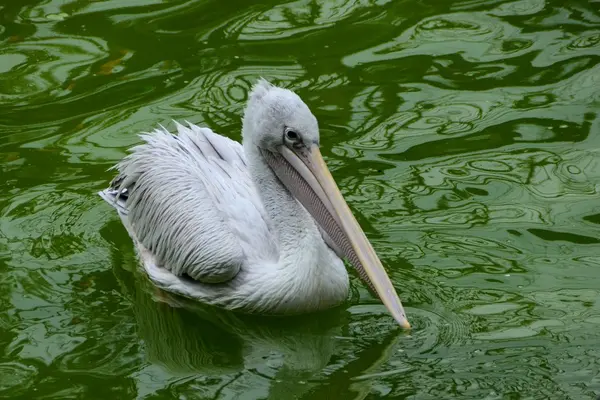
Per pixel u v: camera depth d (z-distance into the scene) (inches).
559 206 465.7
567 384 355.9
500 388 356.2
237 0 666.8
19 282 438.9
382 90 563.2
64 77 584.1
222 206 436.1
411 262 434.3
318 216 397.4
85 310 424.5
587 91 551.8
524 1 650.8
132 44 615.5
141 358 393.4
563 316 397.4
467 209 467.2
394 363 376.5
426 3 655.8
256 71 584.1
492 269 428.8
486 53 594.9
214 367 388.2
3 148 524.7
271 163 407.8
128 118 545.0
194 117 541.0
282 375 379.9
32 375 379.6
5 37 625.6
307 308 409.7
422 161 503.2
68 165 511.2
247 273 417.1
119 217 487.2
